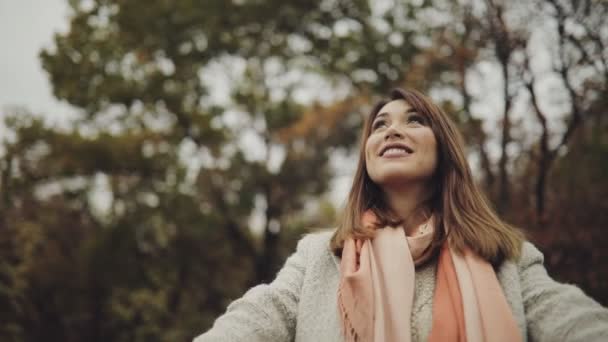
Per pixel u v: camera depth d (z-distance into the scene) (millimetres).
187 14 15430
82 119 15781
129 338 14516
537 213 8258
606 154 8758
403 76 13203
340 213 2127
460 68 9188
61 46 15508
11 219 13133
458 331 1576
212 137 15805
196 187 15859
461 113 9211
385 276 1713
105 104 15500
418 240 1803
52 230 14430
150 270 14836
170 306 15242
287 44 15797
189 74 16078
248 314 1659
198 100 16125
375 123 2104
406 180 1970
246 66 16484
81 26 15641
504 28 8125
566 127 8352
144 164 15312
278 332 1680
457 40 9328
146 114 15930
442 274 1729
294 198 16562
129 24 15523
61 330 14062
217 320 1652
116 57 15594
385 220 1902
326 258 1841
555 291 1583
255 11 15414
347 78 15258
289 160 16406
